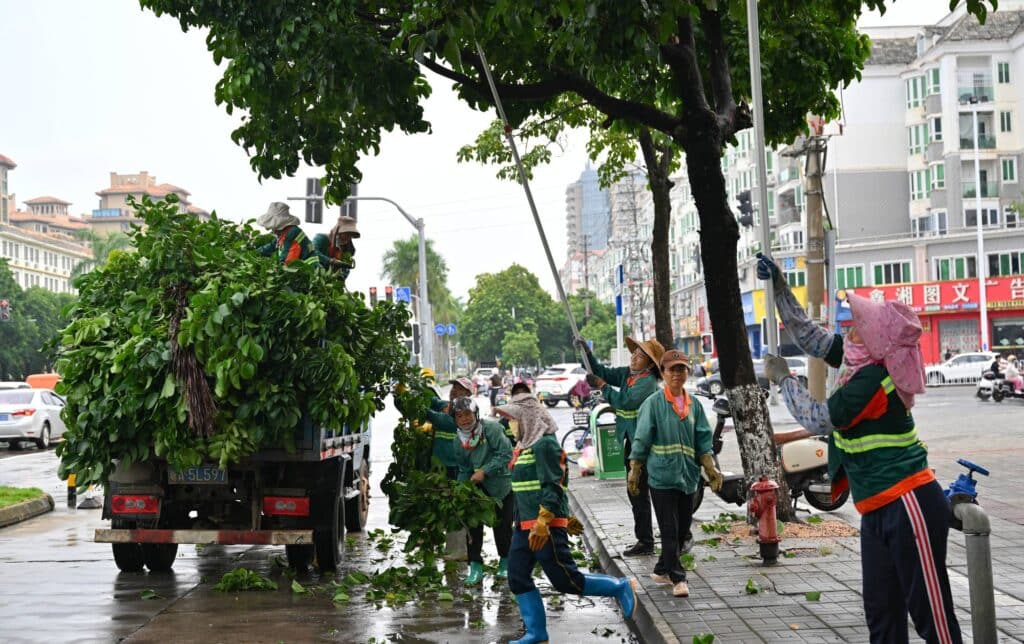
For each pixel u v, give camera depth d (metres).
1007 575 8.17
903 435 4.96
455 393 10.56
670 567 8.09
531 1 8.57
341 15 9.96
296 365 9.12
